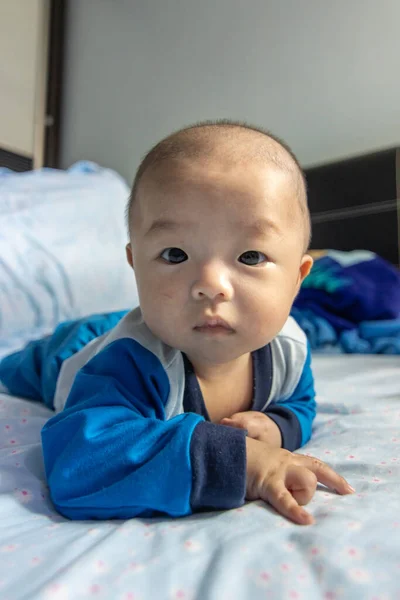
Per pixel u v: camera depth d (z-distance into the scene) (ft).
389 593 1.10
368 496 1.69
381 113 6.32
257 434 2.11
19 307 4.77
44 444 1.90
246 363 2.27
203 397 2.20
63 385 2.69
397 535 1.34
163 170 1.82
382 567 1.19
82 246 5.51
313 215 6.60
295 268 1.91
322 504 1.62
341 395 3.23
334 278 5.23
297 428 2.31
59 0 8.50
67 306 5.13
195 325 1.76
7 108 7.67
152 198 1.81
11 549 1.36
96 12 8.55
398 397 3.17
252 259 1.76
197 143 1.87
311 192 6.62
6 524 1.61
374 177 6.19
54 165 8.40
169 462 1.63
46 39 8.29
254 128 2.12
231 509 1.64
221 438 1.68
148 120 8.03
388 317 5.05
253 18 7.23
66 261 5.26
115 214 6.18
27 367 3.20
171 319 1.78
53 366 2.98
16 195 5.62
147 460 1.67
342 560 1.21
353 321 5.14
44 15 8.25
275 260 1.80
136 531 1.49
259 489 1.67
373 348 4.82
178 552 1.32
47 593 1.10
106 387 1.92
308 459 1.79
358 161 6.31
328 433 2.54
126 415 1.83
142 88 8.11
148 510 1.65
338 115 6.62
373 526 1.40
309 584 1.15
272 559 1.25
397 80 6.22
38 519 1.68
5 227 5.10
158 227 1.77
